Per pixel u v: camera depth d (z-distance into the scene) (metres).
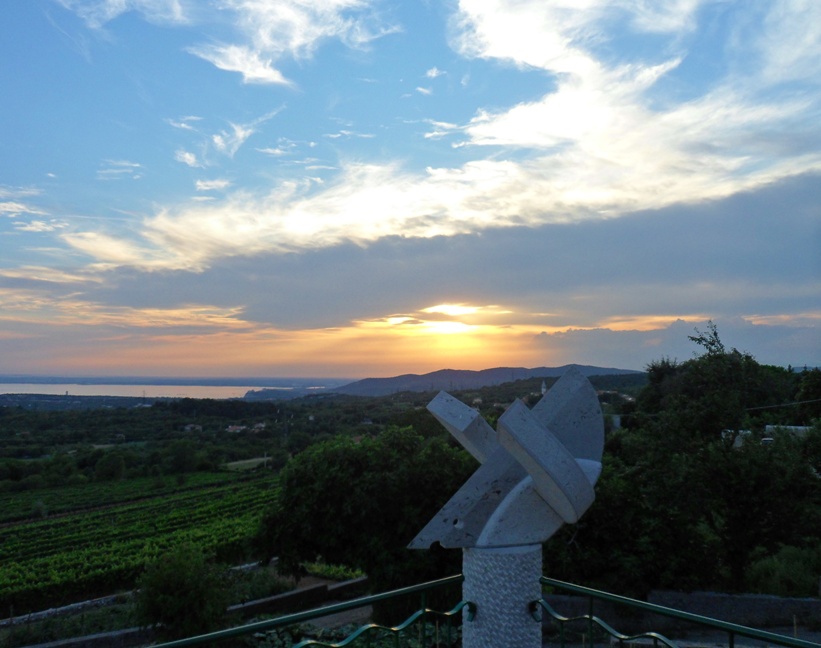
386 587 16.59
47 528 48.22
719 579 16.16
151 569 17.41
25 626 22.03
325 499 17.47
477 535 4.15
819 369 32.03
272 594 22.62
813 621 14.58
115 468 77.06
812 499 15.73
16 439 108.19
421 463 17.06
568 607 15.52
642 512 16.12
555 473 3.69
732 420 16.80
